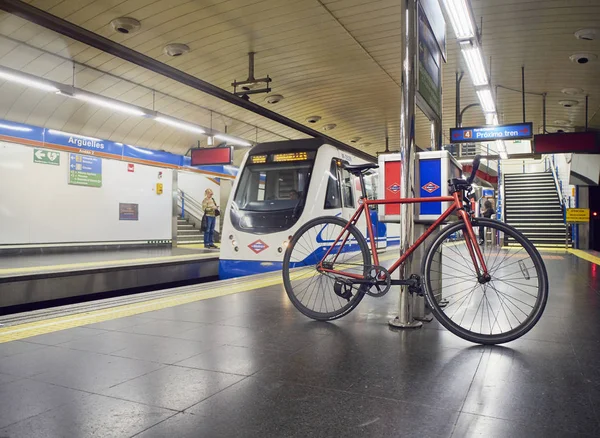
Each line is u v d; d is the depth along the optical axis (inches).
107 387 88.7
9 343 119.9
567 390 86.0
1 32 326.3
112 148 536.1
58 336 127.0
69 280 297.4
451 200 131.5
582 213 569.9
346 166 151.9
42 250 466.9
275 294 197.0
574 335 128.2
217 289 211.5
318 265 151.9
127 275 341.4
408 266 137.9
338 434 69.3
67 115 494.6
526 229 677.3
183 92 474.0
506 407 78.5
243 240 346.3
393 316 153.2
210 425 72.5
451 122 608.4
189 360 105.7
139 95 480.4
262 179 362.9
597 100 499.5
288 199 349.1
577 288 220.4
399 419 74.3
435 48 171.8
